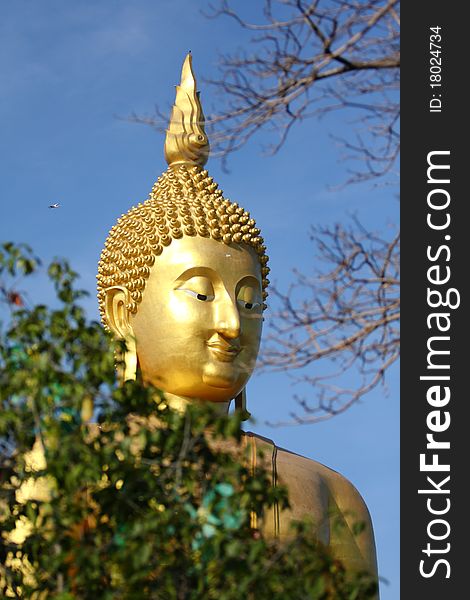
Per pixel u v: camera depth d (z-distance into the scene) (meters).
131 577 10.59
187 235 15.67
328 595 10.69
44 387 11.16
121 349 11.83
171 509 11.10
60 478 11.00
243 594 10.38
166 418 11.45
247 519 11.44
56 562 10.81
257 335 15.77
